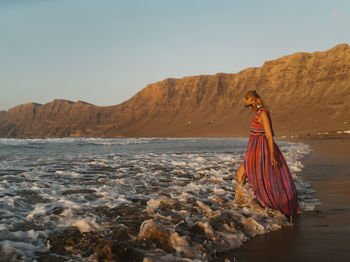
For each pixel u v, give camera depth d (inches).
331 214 131.0
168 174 252.8
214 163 348.5
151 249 85.7
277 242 96.6
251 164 140.4
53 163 337.4
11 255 76.2
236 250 90.4
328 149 594.2
